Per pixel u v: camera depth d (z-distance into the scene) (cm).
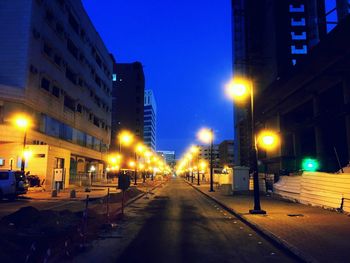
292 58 8200
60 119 5041
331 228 1202
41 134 4362
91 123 6731
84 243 941
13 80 3947
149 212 1847
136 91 14775
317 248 885
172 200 2694
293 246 907
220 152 15200
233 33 10962
